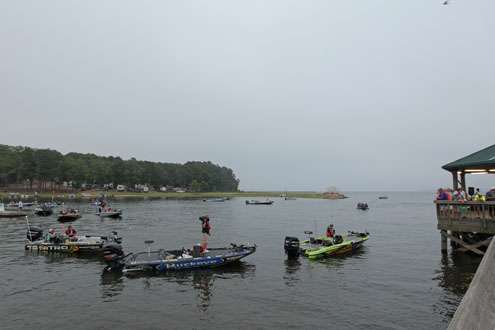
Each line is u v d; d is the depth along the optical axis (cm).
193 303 1697
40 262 2556
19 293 1853
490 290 266
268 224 5456
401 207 11025
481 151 2581
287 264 2483
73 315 1548
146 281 2062
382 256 2744
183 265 2259
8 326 1434
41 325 1443
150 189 18375
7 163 12812
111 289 1916
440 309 1577
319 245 2927
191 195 18312
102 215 6169
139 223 5403
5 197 12112
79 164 14500
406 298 1731
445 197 2480
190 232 4366
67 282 2048
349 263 2506
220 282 2041
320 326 1415
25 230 4491
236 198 18388
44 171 13150
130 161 17300
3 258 2694
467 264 2347
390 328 1391
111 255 2233
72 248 2833
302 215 7375
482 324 248
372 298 1742
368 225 5278
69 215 5525
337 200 17188
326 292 1848
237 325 1431
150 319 1500
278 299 1747
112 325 1441
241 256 2409
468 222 2252
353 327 1403
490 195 2592
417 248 3112
